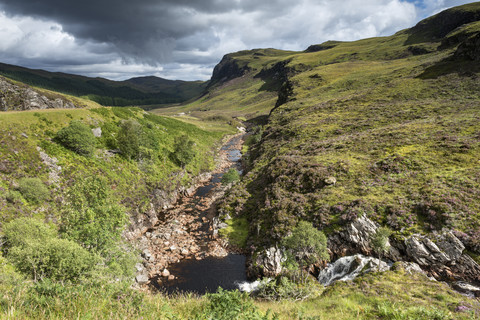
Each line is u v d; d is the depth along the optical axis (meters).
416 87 89.81
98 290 8.20
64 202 37.25
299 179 47.69
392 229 31.03
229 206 54.06
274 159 62.28
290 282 29.16
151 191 56.34
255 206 50.25
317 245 30.16
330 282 31.00
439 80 88.25
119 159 55.50
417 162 40.75
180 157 72.31
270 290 29.86
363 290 21.48
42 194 35.06
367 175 42.16
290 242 31.53
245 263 39.62
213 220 52.47
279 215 40.59
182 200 64.25
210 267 39.00
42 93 82.38
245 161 95.44
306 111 105.62
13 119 44.00
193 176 76.69
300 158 55.94
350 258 31.77
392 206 33.09
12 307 5.48
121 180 50.75
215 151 113.56
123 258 26.78
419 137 49.28
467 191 31.34
